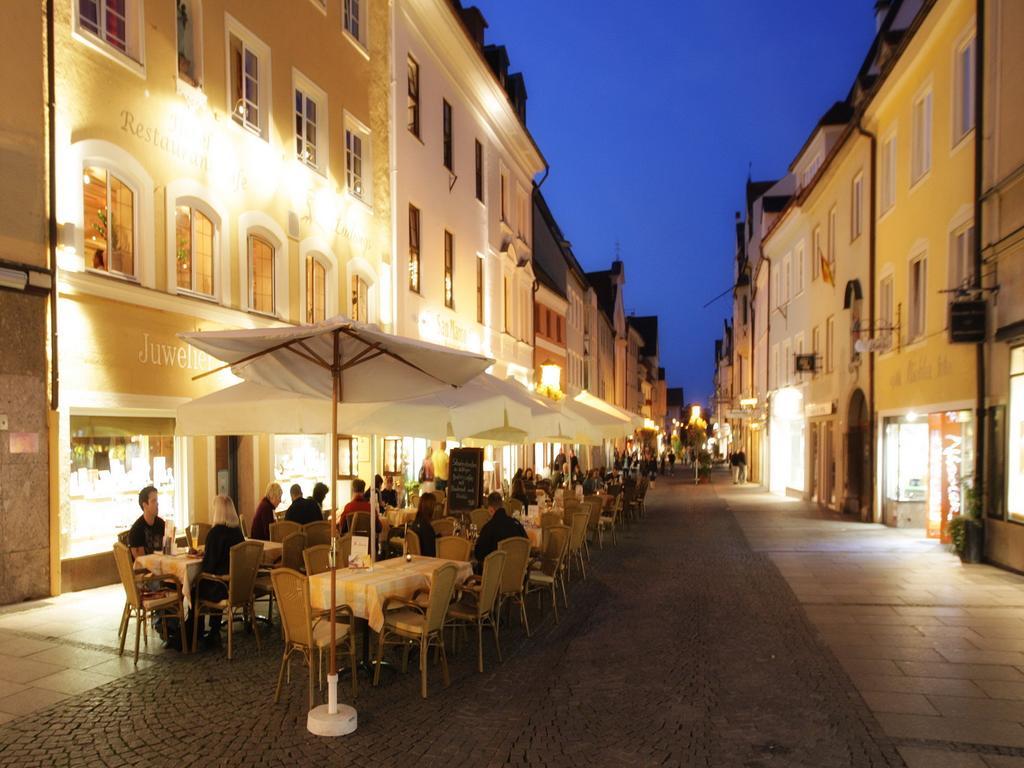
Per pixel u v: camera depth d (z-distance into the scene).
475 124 23.59
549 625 8.67
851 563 12.62
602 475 27.28
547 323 33.53
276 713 5.69
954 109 13.87
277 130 13.50
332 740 5.23
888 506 18.17
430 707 5.93
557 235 38.03
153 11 10.46
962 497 12.80
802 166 30.05
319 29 15.05
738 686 6.45
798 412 27.70
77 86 9.19
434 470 18.72
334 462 5.60
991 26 12.17
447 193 21.20
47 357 8.69
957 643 7.69
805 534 16.78
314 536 9.30
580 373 42.00
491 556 6.96
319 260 15.00
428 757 4.99
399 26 18.11
